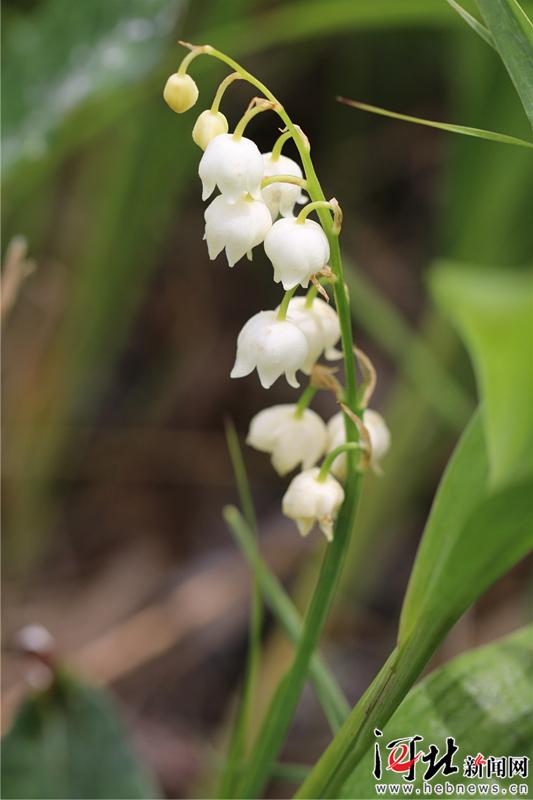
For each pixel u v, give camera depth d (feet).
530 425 1.02
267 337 1.12
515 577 2.37
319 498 1.14
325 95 2.78
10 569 2.58
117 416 2.87
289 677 1.20
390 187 2.93
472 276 0.95
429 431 2.26
